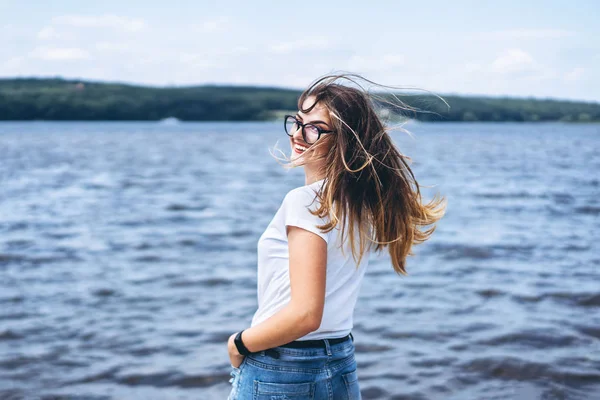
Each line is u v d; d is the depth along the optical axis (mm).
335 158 1846
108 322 6297
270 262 1863
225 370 4996
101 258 9625
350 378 1944
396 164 2000
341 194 1809
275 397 1837
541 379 4672
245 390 1881
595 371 4793
